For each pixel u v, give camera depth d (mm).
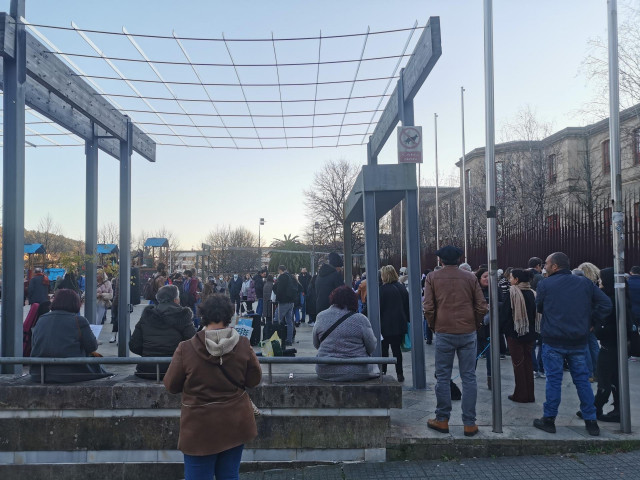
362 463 4832
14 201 5723
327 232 53844
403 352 10406
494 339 5172
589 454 4809
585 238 11945
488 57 5484
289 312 11695
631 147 24109
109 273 13258
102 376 5203
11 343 5562
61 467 4840
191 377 3213
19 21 5773
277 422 4891
